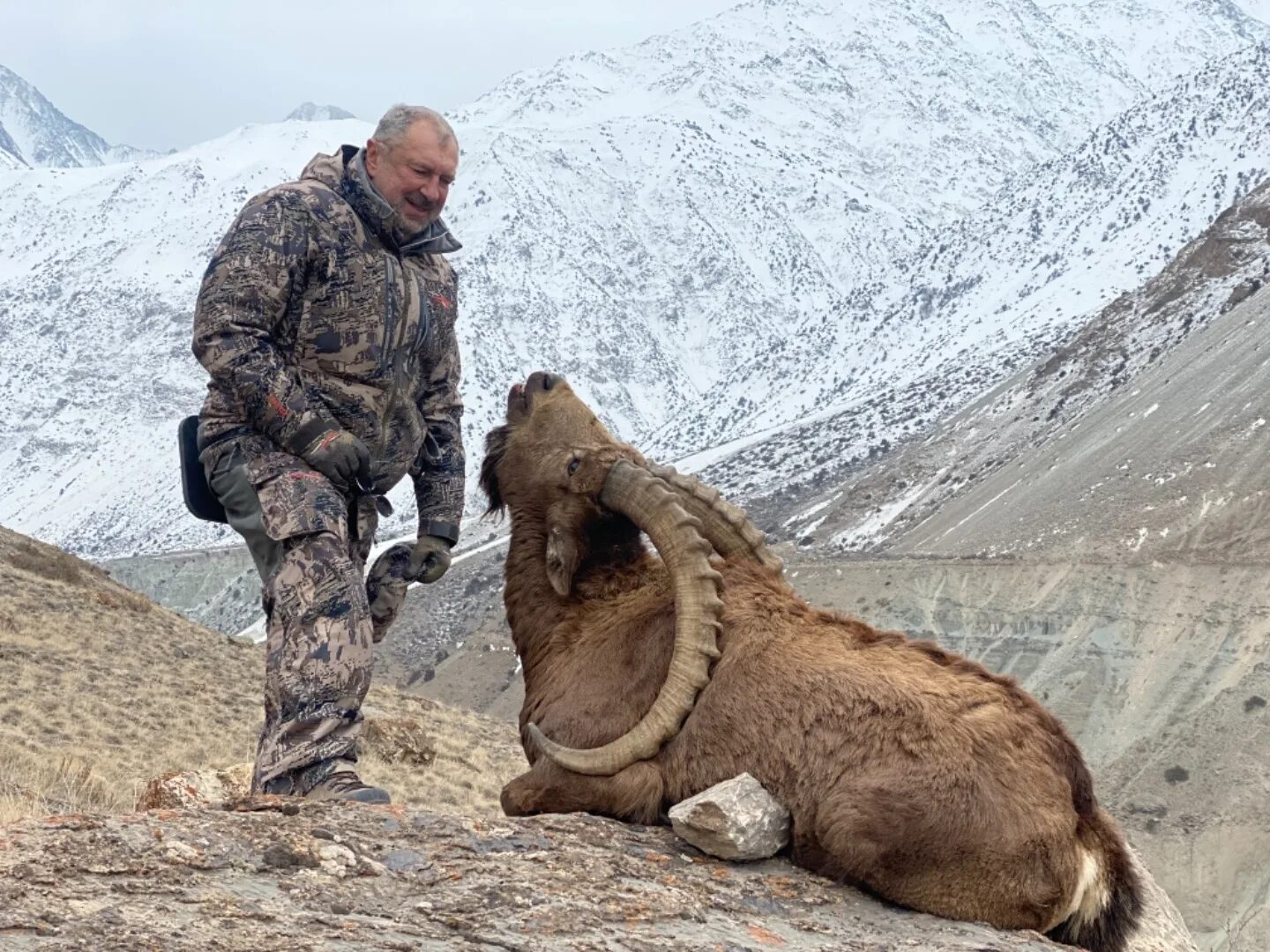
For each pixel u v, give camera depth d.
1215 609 78.81
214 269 4.43
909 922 3.96
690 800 4.15
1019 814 3.97
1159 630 79.31
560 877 3.78
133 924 3.12
